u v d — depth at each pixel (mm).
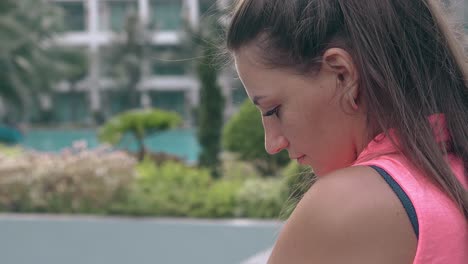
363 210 699
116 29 36688
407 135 762
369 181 719
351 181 720
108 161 7367
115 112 38312
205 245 5973
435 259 698
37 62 26688
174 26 37094
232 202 6953
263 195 6883
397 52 786
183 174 8281
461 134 809
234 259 5746
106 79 37312
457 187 740
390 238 695
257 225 6074
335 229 698
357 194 709
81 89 37781
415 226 698
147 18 36500
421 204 708
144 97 38156
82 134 30000
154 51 36969
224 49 896
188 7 34844
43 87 28359
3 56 23156
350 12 774
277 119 807
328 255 700
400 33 788
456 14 883
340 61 766
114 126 12250
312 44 771
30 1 26516
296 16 773
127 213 6949
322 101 781
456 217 724
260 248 5859
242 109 8953
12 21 22703
